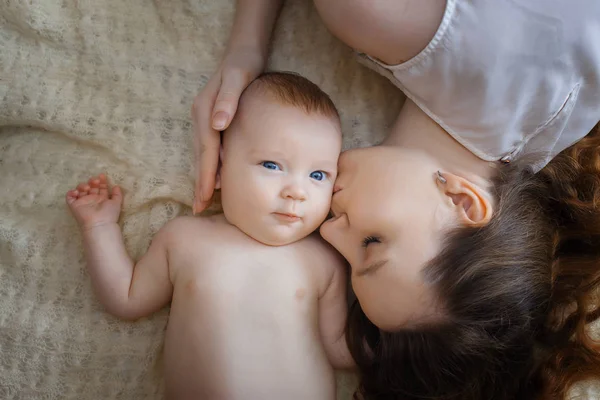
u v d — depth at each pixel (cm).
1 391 112
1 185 116
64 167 115
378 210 96
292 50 120
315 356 104
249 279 102
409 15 93
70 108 114
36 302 113
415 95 103
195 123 108
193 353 100
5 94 114
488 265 94
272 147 99
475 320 94
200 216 113
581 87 99
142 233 113
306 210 100
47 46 115
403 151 102
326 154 101
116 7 116
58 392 112
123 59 116
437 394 101
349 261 101
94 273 107
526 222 100
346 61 119
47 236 113
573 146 112
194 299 101
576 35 93
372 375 109
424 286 93
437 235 94
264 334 100
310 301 105
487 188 101
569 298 110
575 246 113
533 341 101
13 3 112
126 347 113
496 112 98
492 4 92
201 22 116
